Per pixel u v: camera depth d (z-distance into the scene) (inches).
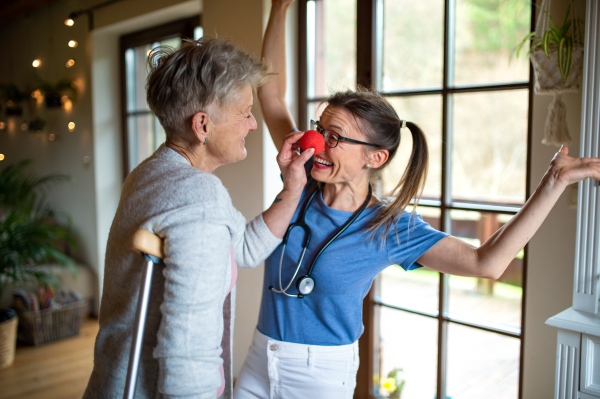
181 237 32.0
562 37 55.2
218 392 38.6
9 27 189.5
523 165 69.6
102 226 153.0
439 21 77.0
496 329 73.5
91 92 148.9
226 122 36.7
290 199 44.2
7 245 131.5
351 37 88.1
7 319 119.8
